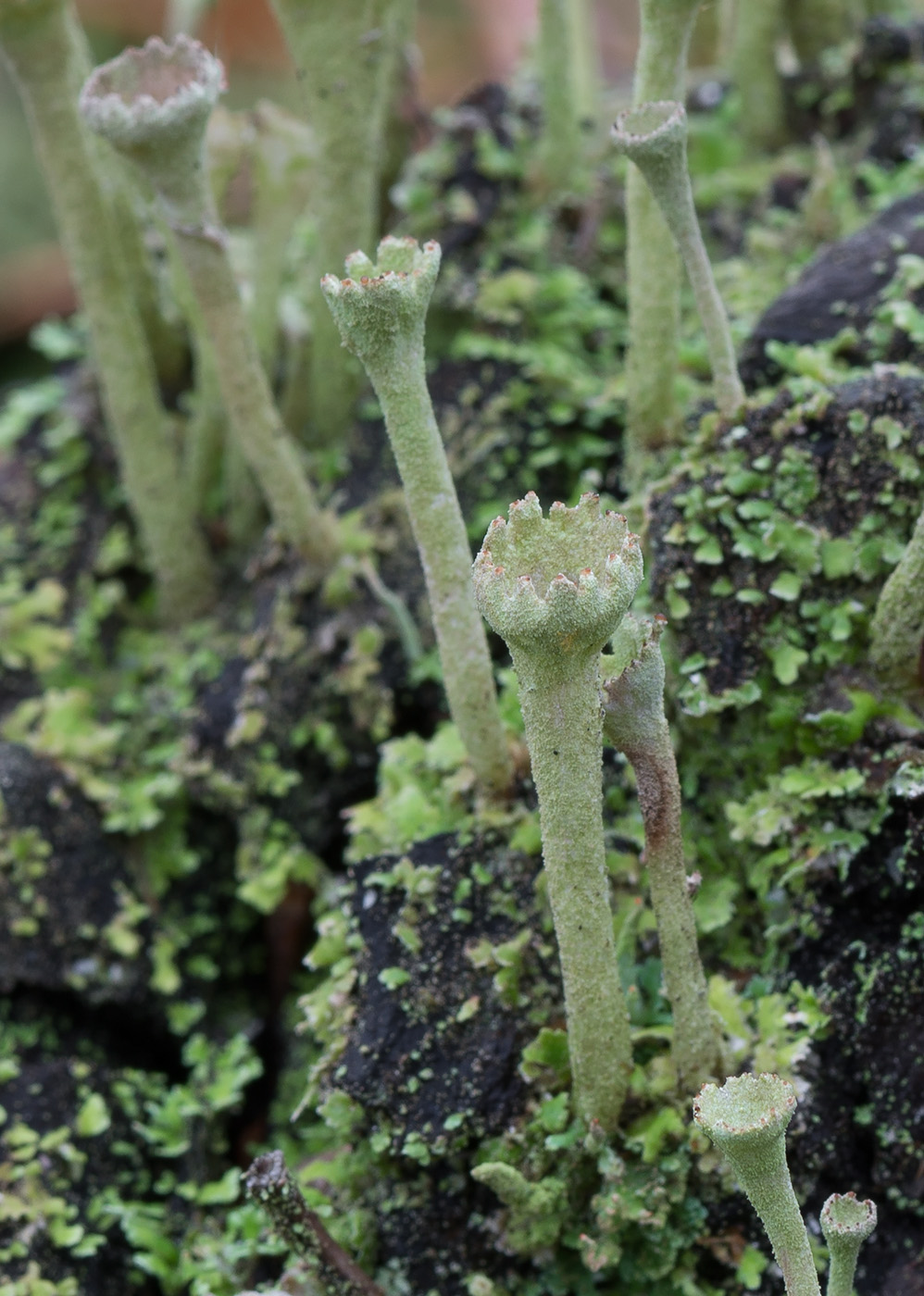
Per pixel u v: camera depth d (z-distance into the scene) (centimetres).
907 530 12
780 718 12
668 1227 12
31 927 13
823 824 12
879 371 12
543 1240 12
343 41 13
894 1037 12
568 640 11
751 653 12
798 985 12
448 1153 12
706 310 12
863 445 12
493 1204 12
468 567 12
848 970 12
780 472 12
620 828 13
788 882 12
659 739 11
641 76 12
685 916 11
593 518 11
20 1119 13
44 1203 13
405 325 11
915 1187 12
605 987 11
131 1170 13
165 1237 13
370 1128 12
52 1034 13
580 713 11
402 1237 12
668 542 12
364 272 11
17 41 13
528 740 11
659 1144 12
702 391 13
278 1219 12
